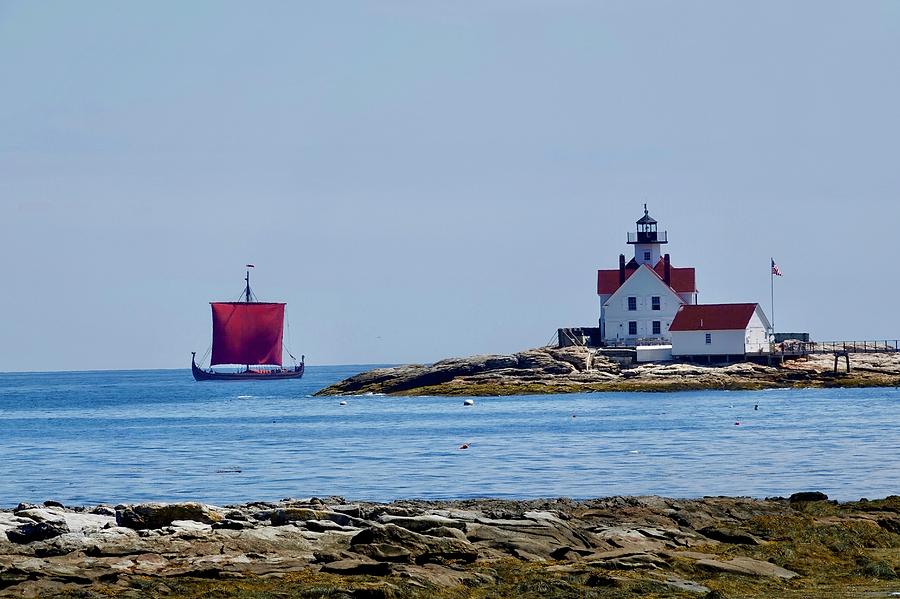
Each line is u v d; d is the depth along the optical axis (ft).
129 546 339.57
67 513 403.95
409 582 311.68
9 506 614.34
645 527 400.88
